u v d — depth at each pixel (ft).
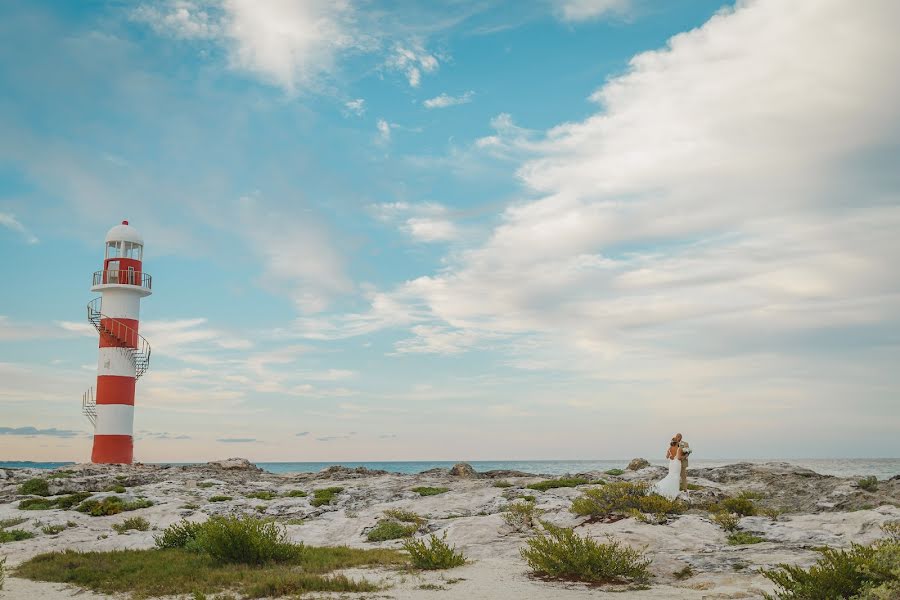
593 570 49.85
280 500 117.60
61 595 50.42
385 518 90.38
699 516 72.95
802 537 59.62
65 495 129.59
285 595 46.42
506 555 62.44
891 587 33.91
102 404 180.65
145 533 84.74
